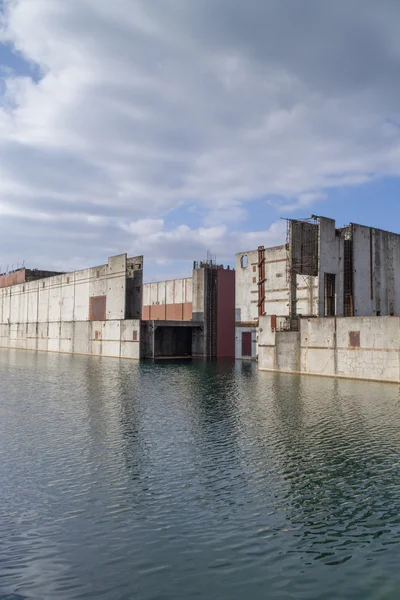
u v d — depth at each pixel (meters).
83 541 10.23
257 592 8.50
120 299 64.50
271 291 55.00
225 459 15.67
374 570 9.20
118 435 18.75
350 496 12.62
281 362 42.66
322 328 38.72
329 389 31.03
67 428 19.95
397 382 33.28
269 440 17.94
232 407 24.69
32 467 14.85
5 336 100.50
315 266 42.22
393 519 11.30
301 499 12.42
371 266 44.88
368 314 44.28
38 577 8.90
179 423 20.88
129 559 9.53
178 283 72.94
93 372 43.69
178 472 14.42
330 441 17.75
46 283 85.00
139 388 32.25
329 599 8.31
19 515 11.44
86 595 8.39
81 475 14.15
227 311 68.12
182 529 10.78
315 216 40.47
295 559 9.57
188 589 8.58
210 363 55.03
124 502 12.20
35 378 38.50
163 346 66.88
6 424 20.67
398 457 15.79
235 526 10.93
